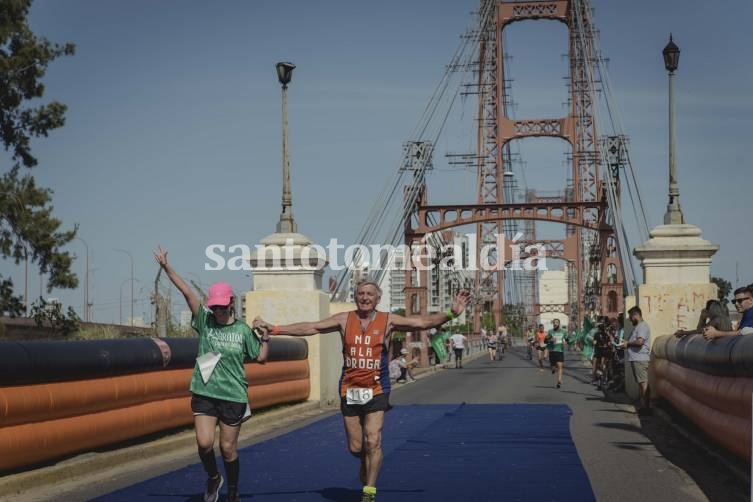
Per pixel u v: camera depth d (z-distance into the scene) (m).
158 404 14.77
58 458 12.27
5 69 38.03
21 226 36.44
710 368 13.28
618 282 93.81
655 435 16.59
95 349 12.93
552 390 30.70
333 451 14.38
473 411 21.67
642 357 20.48
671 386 19.30
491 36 117.31
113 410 13.38
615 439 15.98
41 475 11.16
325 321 9.88
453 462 13.09
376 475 9.70
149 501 10.08
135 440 14.50
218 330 9.77
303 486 11.18
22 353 11.30
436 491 10.71
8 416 10.90
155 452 13.99
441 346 49.34
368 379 9.73
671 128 23.42
